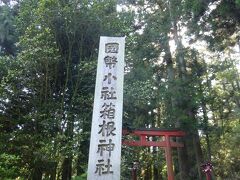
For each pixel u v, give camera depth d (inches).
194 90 631.8
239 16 523.8
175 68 787.4
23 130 456.4
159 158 843.4
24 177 433.4
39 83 474.3
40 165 439.8
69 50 487.5
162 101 698.8
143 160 852.0
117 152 280.2
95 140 284.4
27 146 435.8
